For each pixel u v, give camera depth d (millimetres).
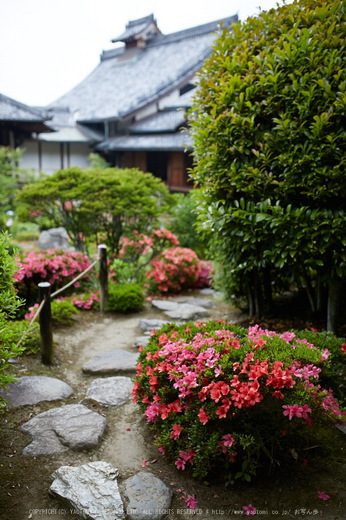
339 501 2221
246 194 3672
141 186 7816
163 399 2607
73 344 4508
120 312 5848
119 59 31391
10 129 21828
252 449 2303
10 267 2773
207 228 4012
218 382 2260
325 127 3131
